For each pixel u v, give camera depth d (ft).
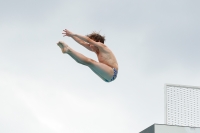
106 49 45.29
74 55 42.65
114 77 44.96
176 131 55.06
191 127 55.36
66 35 44.32
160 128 54.95
